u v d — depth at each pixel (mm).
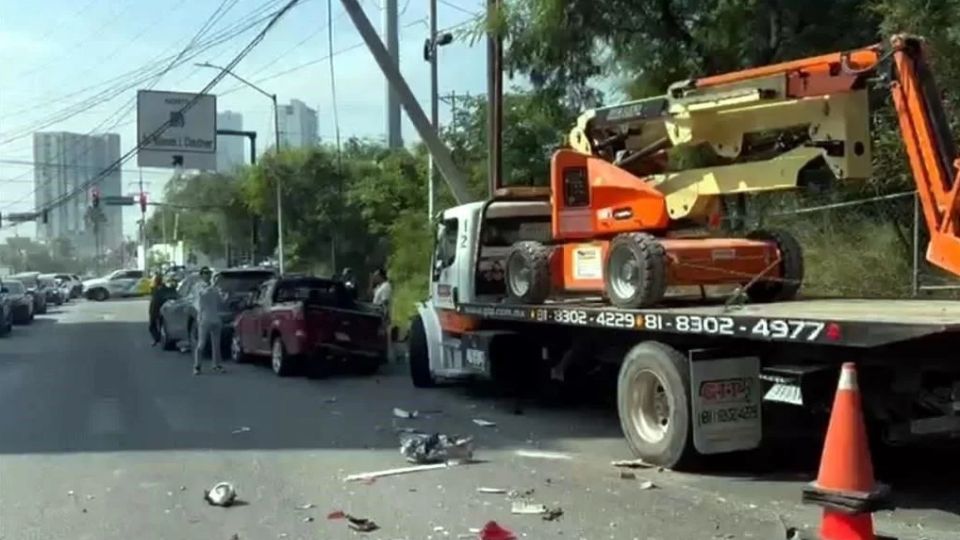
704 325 9422
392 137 39000
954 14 13852
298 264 47844
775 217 16734
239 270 24781
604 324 10922
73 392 17016
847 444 7176
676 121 11383
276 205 47750
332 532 7816
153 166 45688
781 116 10461
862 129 9977
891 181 15195
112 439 12227
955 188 8539
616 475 9758
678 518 8078
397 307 29109
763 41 17609
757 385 9656
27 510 8688
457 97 32219
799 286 11586
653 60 18406
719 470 9898
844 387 7254
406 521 8102
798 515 8117
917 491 8844
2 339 31234
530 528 7824
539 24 17891
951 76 13875
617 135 12383
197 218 78000
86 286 68312
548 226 15430
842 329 8094
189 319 23734
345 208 45844
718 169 11227
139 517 8414
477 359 14617
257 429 12891
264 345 20422
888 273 15445
